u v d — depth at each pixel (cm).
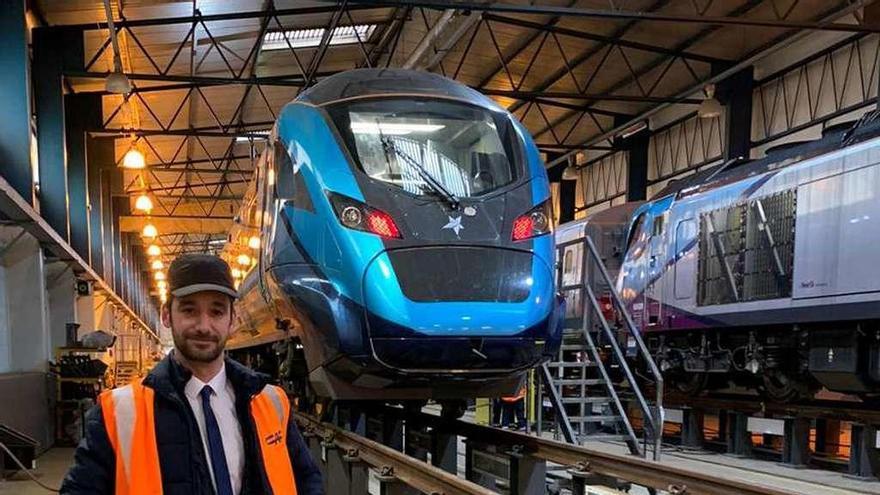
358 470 546
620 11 1050
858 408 847
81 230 1666
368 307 474
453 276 482
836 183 738
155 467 189
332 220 501
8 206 921
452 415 644
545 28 1475
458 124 563
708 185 976
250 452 204
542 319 503
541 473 530
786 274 799
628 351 1127
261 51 1642
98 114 1688
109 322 2366
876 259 683
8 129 1048
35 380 1060
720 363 953
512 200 529
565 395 1068
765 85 1602
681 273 995
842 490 671
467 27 1203
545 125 2184
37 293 1220
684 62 1608
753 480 723
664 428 1152
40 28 1315
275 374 941
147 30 1377
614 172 2278
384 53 1775
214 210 3162
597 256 796
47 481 828
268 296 617
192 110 1958
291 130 567
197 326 199
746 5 1322
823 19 1246
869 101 1298
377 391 525
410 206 501
